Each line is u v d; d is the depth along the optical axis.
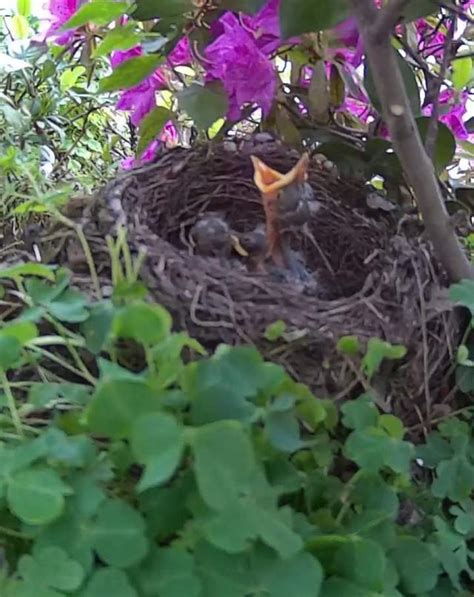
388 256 0.74
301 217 0.77
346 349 0.60
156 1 0.79
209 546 0.46
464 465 0.60
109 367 0.49
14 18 1.34
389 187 0.87
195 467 0.45
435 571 0.53
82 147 1.42
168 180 0.84
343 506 0.54
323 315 0.66
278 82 0.91
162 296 0.64
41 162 1.22
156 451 0.44
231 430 0.44
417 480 0.65
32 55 1.16
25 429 0.52
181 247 0.83
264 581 0.46
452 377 0.69
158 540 0.49
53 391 0.52
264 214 0.89
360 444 0.53
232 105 0.86
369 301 0.68
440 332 0.68
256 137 0.89
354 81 0.89
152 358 0.51
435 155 0.80
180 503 0.48
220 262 0.76
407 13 0.71
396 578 0.51
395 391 0.65
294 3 0.68
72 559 0.45
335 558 0.49
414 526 0.60
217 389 0.49
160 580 0.46
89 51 1.01
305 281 0.79
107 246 0.69
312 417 0.54
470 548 0.61
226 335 0.64
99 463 0.48
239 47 0.81
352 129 0.93
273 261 0.78
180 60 0.91
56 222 0.73
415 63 0.85
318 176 0.87
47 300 0.57
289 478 0.52
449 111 0.92
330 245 0.86
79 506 0.46
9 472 0.46
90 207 0.73
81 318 0.55
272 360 0.63
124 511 0.46
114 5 0.80
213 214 0.87
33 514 0.44
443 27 0.96
